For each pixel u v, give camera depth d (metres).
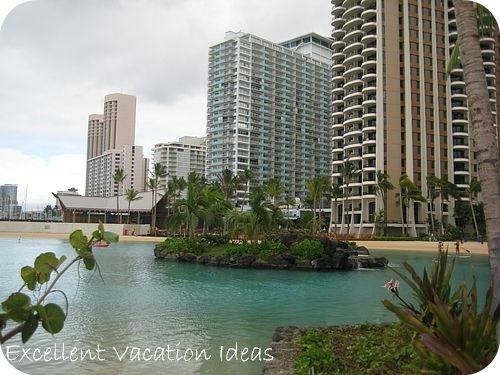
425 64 71.50
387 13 71.19
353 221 70.69
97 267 3.81
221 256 27.83
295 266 26.11
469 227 69.19
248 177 88.88
